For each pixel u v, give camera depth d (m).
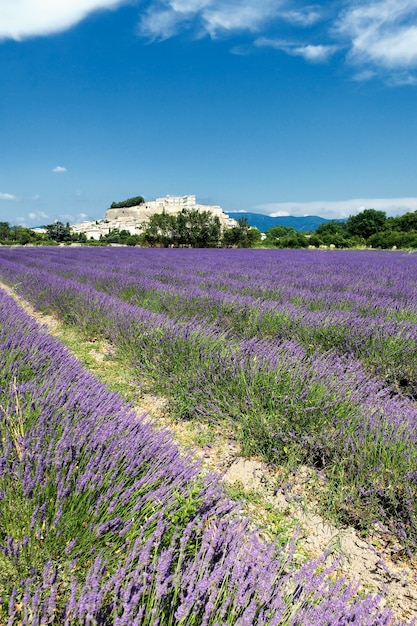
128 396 3.79
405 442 2.47
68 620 1.14
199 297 7.18
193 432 3.17
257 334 5.42
